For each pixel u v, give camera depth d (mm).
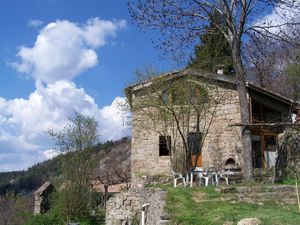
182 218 11055
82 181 25531
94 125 30828
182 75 20609
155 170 21703
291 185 15773
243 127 19625
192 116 21031
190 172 18047
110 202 19719
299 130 20781
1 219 36125
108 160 58062
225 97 22359
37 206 28359
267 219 10281
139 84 20750
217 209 11750
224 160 21688
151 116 20391
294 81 24422
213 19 20375
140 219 17078
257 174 19750
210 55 24016
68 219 24344
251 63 29672
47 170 81062
